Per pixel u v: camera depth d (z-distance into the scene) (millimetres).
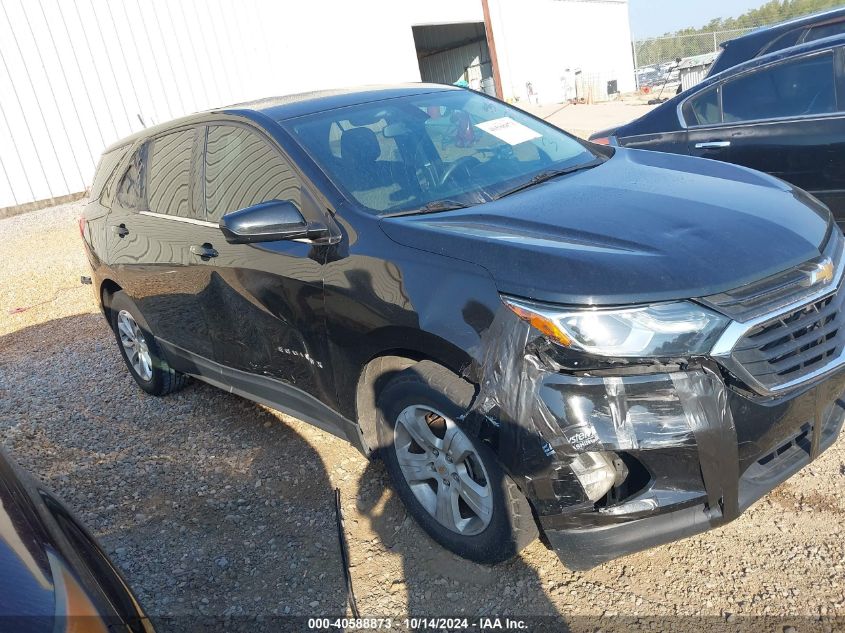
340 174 3180
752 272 2342
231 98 16719
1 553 1481
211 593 2914
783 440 2418
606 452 2336
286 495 3523
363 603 2742
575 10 30062
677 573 2656
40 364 6281
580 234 2564
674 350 2227
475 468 2709
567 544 2420
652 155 3729
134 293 4582
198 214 3906
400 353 2795
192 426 4480
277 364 3506
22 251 11062
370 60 20000
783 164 5258
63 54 14250
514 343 2336
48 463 4297
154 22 15414
